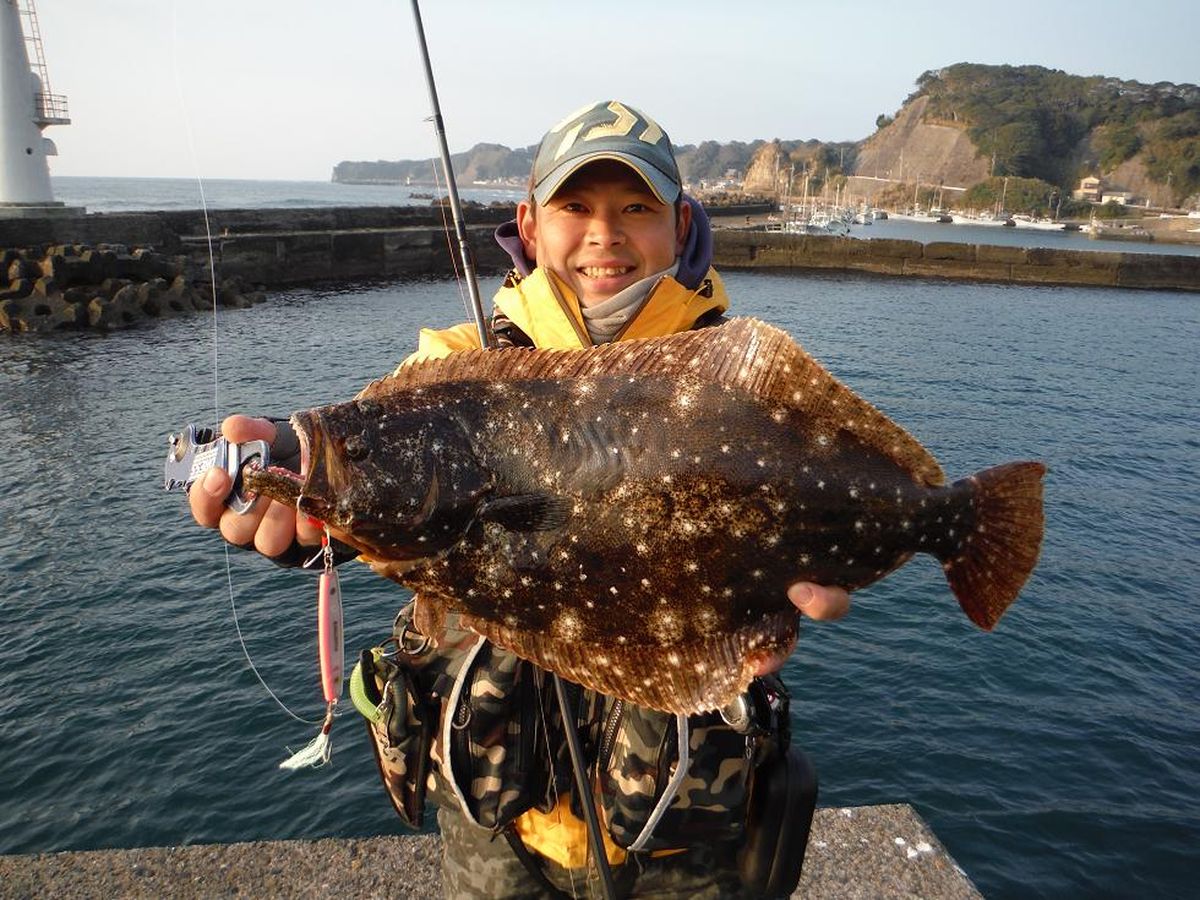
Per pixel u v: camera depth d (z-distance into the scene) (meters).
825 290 46.53
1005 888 6.66
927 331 34.19
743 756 2.16
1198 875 6.84
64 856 3.89
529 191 2.40
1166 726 8.66
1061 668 9.65
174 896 3.67
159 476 14.97
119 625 10.02
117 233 36.44
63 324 28.80
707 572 1.90
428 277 47.00
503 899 2.29
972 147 176.75
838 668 9.45
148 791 7.43
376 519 1.87
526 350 2.01
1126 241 115.88
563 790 2.21
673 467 1.88
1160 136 158.62
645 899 2.30
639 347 1.96
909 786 7.70
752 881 2.35
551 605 1.94
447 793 2.23
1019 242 105.31
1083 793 7.68
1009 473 2.02
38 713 8.44
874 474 1.95
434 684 2.21
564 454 1.92
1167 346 33.22
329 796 7.36
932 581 11.45
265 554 1.99
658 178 2.08
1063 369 27.89
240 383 22.45
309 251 43.59
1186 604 11.36
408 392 1.97
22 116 35.38
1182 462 18.06
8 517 13.12
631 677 1.97
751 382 1.93
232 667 9.21
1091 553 12.99
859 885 3.76
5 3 34.28
